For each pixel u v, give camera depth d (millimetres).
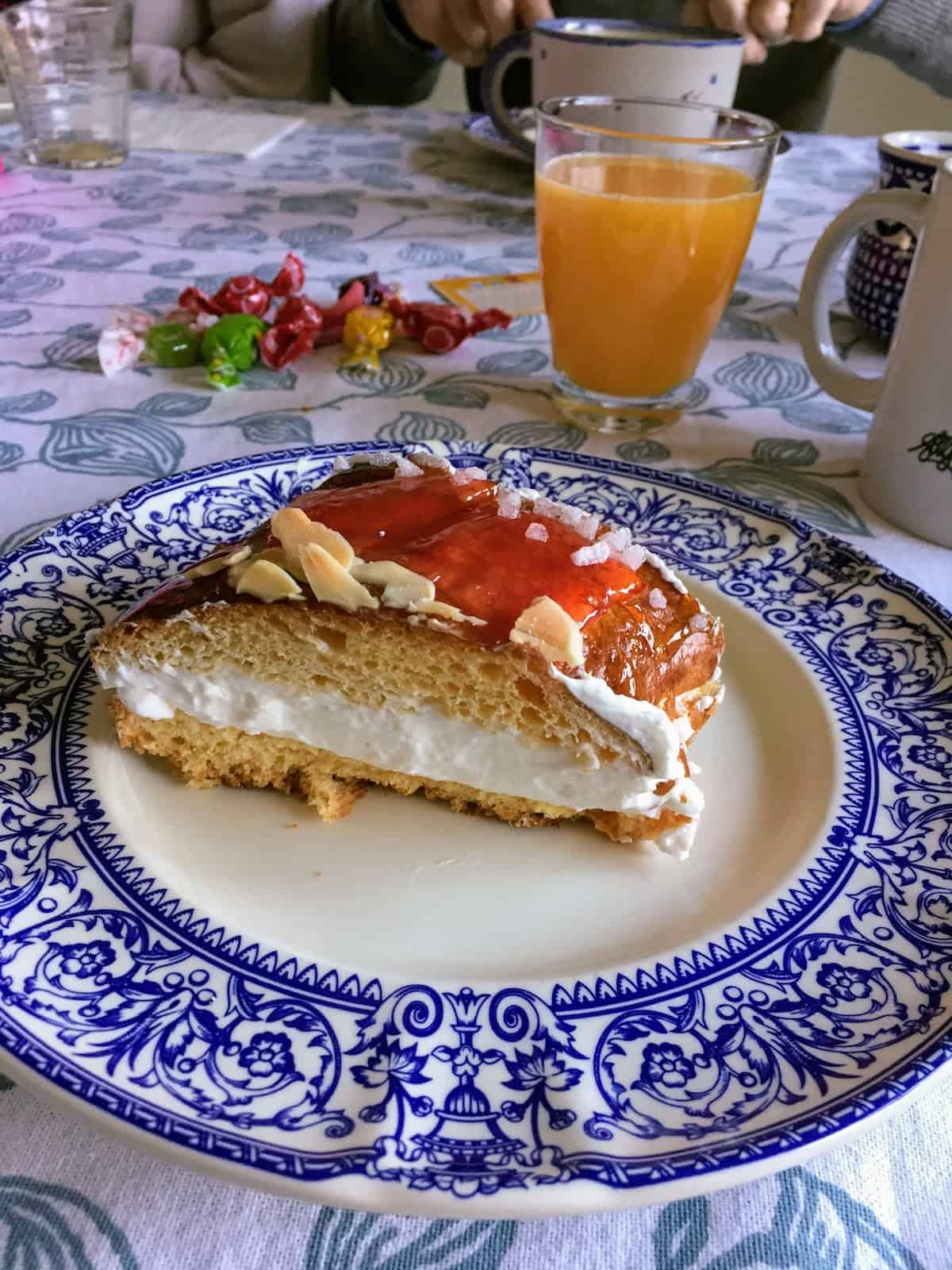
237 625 199
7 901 164
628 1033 153
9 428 319
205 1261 132
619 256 310
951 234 257
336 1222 137
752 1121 137
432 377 374
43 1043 138
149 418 331
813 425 355
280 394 354
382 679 199
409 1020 152
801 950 168
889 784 201
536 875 191
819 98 782
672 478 287
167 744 209
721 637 219
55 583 237
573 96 388
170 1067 140
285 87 771
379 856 194
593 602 201
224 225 489
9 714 203
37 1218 134
